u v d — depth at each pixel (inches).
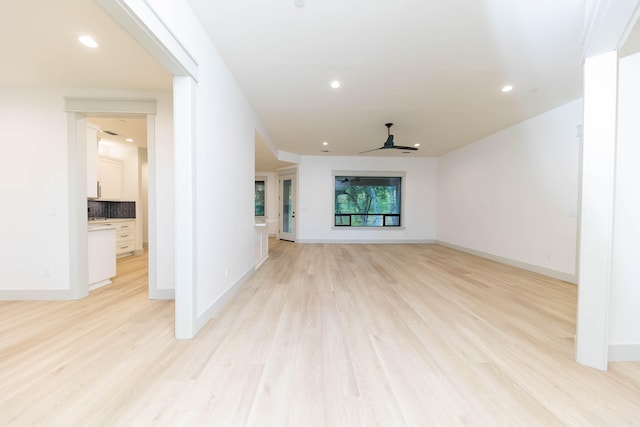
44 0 67.5
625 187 70.3
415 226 309.6
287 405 54.2
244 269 142.2
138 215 236.4
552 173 158.4
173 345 77.6
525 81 123.6
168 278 120.2
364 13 80.9
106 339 81.0
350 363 69.2
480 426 49.3
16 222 117.1
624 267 70.9
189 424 49.2
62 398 55.5
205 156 91.4
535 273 166.9
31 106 117.0
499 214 201.8
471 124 185.8
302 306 109.4
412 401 55.6
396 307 109.0
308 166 304.7
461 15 81.4
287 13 81.1
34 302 114.6
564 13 80.1
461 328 90.2
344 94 138.9
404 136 218.5
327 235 307.7
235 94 123.4
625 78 69.2
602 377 64.2
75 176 118.0
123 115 124.0
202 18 83.4
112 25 78.2
